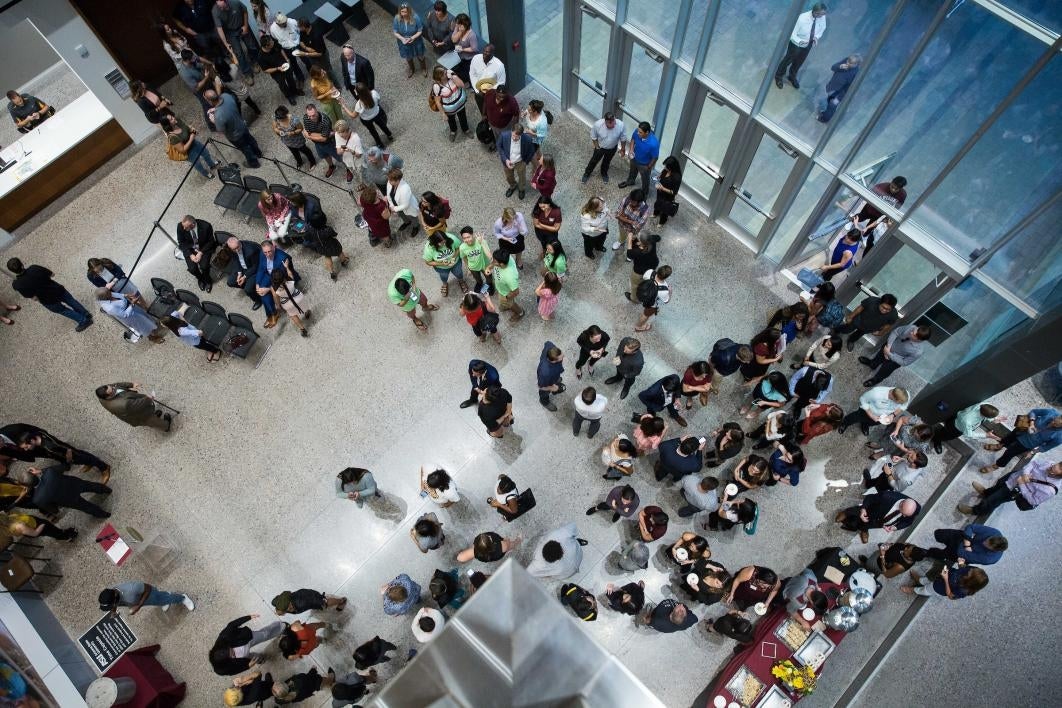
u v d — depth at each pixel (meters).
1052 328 7.44
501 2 11.38
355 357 11.13
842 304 10.95
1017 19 6.55
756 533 9.64
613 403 10.48
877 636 9.18
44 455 9.93
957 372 9.18
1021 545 9.47
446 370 10.94
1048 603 9.12
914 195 8.62
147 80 13.70
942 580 8.48
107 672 8.80
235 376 11.12
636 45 10.80
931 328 10.02
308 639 8.69
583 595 8.52
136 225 12.63
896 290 10.09
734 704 8.02
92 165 13.14
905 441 9.12
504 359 10.94
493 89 11.35
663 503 9.86
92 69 12.22
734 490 8.85
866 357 10.64
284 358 11.20
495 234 10.90
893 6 7.27
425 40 13.85
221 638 8.41
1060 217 7.41
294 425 10.70
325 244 10.91
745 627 8.20
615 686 1.88
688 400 10.18
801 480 9.93
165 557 9.86
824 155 9.31
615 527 9.73
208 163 12.89
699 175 11.65
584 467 10.12
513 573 2.01
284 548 9.90
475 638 1.95
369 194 10.58
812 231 10.46
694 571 8.53
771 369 10.77
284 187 12.03
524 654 1.93
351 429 10.62
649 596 9.31
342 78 13.93
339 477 9.20
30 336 11.69
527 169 12.48
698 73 10.04
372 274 11.80
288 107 13.66
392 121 13.24
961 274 8.62
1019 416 9.08
